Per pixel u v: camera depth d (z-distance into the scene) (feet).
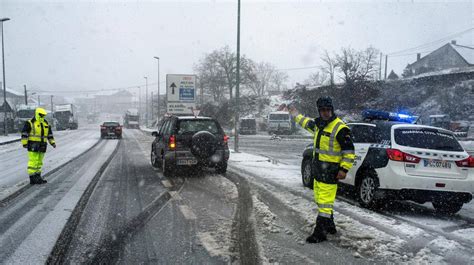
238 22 59.93
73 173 37.52
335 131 16.93
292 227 19.19
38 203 23.98
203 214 21.47
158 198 25.68
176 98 75.61
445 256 15.60
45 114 31.83
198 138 34.60
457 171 22.41
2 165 45.47
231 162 47.65
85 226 19.06
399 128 23.47
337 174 16.98
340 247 16.47
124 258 14.93
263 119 179.73
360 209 23.35
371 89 148.46
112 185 30.71
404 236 18.08
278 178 34.68
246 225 19.36
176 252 15.58
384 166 22.44
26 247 16.03
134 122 234.99
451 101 129.08
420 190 21.80
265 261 14.74
